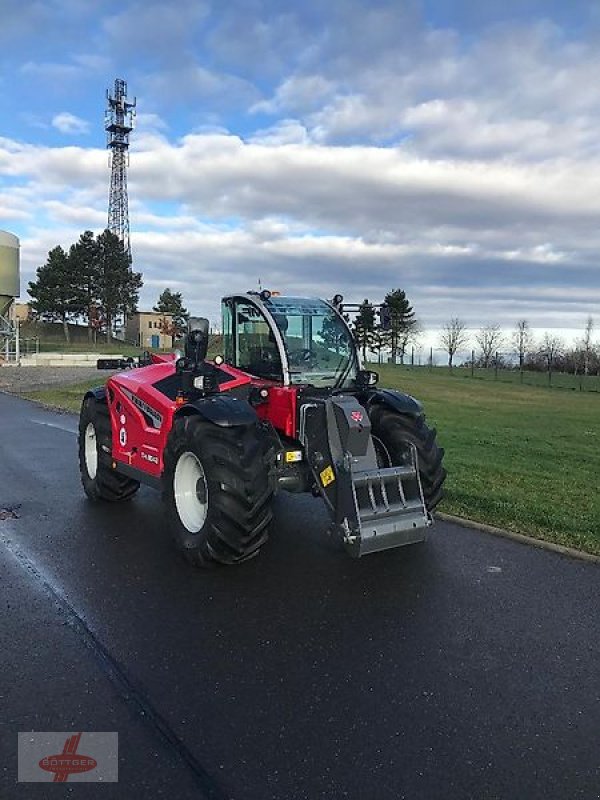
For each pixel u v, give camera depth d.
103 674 3.44
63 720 3.04
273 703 3.19
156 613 4.19
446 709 3.16
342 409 4.84
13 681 3.37
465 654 3.69
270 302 5.77
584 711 3.16
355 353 5.97
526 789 2.62
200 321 5.48
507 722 3.06
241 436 4.82
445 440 11.71
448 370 40.16
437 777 2.68
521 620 4.13
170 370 6.21
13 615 4.14
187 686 3.34
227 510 4.69
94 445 7.10
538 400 22.31
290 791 2.59
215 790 2.59
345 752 2.82
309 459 5.02
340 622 4.08
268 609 4.26
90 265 64.00
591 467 9.27
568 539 5.66
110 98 66.38
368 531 4.62
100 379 26.83
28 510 6.64
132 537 5.76
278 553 5.33
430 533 5.88
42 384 24.62
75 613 4.18
